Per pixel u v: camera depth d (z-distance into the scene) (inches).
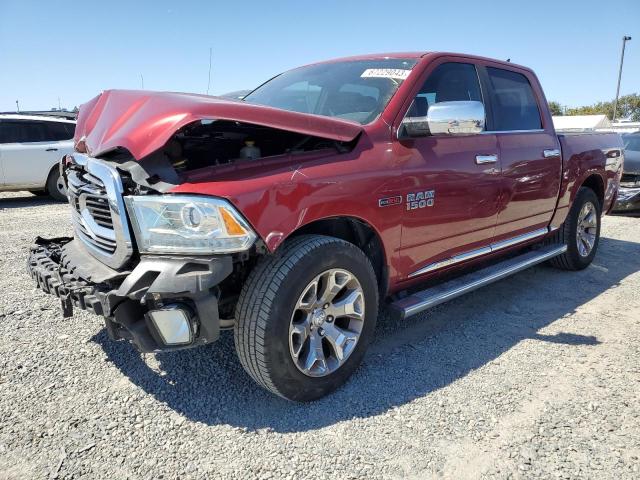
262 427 100.4
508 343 140.6
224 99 110.0
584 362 129.3
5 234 266.2
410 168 122.0
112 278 96.4
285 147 118.1
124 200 97.0
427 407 108.1
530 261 175.0
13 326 141.7
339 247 107.3
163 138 91.6
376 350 135.2
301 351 108.0
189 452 92.7
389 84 131.9
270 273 99.4
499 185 150.9
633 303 175.3
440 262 139.2
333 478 87.0
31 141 391.9
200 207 91.3
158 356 127.6
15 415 101.5
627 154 387.9
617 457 92.8
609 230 314.8
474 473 88.6
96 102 126.6
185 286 89.7
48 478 85.0
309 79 154.3
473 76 153.5
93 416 102.2
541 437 98.3
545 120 183.6
